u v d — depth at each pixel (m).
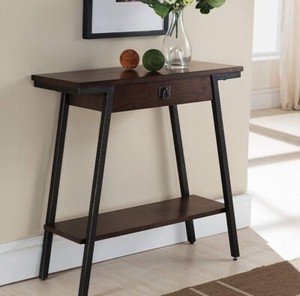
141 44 3.86
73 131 3.72
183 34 3.68
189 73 3.63
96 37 3.67
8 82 3.52
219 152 3.83
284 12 6.64
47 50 3.59
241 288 3.64
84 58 3.70
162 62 3.62
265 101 6.85
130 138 3.90
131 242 3.96
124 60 3.67
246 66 4.23
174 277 3.76
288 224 4.39
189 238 4.11
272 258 3.97
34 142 3.63
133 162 3.93
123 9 3.73
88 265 3.49
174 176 4.07
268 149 5.71
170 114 3.96
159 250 4.04
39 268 3.72
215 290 3.62
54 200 3.66
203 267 3.86
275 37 6.87
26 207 3.66
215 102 3.76
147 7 3.81
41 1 3.54
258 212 4.57
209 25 4.06
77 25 3.65
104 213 3.77
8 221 3.62
